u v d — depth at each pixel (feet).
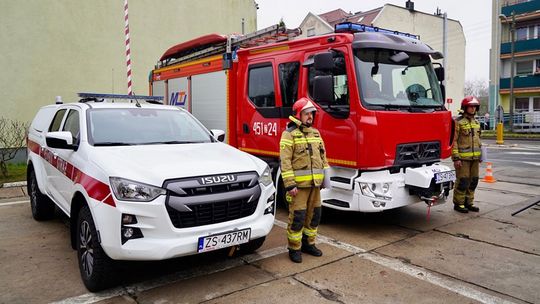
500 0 106.32
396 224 19.84
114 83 47.44
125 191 11.40
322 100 17.58
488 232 18.45
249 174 13.21
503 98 108.06
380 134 16.89
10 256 15.69
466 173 21.56
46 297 12.26
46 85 42.68
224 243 12.23
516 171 36.58
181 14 53.21
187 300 12.01
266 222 13.41
